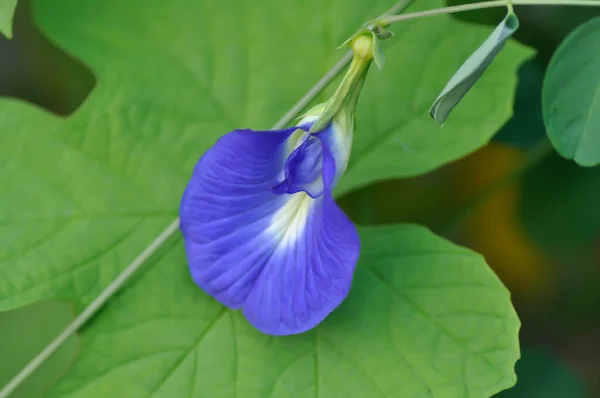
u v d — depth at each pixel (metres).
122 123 0.42
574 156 0.40
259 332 0.41
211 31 0.43
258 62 0.43
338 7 0.43
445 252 0.42
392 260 0.42
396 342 0.41
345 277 0.39
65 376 0.41
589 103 0.40
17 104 0.42
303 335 0.41
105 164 0.42
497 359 0.41
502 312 0.41
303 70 0.43
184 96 0.43
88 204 0.42
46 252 0.42
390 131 0.43
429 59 0.43
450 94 0.38
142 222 0.42
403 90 0.43
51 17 0.43
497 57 0.43
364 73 0.38
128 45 0.43
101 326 0.41
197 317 0.42
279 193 0.39
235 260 0.40
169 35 0.43
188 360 0.41
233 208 0.39
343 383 0.41
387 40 0.43
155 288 0.42
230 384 0.41
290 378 0.41
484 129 0.43
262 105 0.43
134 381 0.41
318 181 0.39
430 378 0.41
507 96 0.43
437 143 0.43
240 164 0.39
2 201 0.42
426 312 0.41
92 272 0.42
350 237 0.38
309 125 0.39
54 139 0.42
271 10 0.43
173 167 0.42
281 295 0.40
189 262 0.40
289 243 0.40
